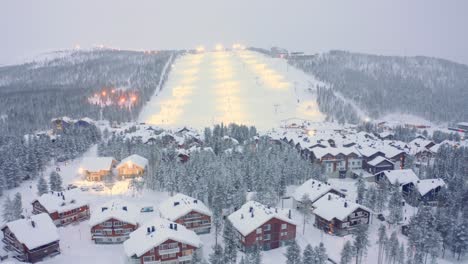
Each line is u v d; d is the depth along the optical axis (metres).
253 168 106.81
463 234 77.44
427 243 72.75
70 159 138.25
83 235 81.75
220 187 87.75
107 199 102.12
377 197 93.06
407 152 138.38
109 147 140.25
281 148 139.50
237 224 77.94
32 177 118.81
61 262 70.38
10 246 73.88
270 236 77.06
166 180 104.81
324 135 164.00
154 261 68.50
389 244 70.50
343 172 129.00
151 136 156.25
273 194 93.69
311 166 118.56
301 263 63.69
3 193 106.00
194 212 81.94
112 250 75.50
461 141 171.38
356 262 69.69
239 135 170.50
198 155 119.62
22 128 186.75
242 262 62.31
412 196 100.44
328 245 78.25
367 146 140.88
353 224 83.62
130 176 119.62
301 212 94.62
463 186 99.56
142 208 93.31
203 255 72.88
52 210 83.62
